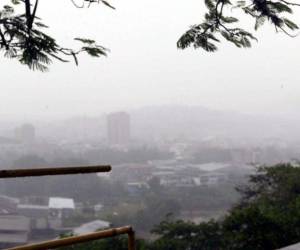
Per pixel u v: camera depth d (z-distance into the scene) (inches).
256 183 626.8
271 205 544.7
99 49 148.4
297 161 665.0
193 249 485.4
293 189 561.9
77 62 146.3
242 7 165.0
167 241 482.3
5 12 140.9
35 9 141.5
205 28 167.8
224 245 429.4
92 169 101.6
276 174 597.3
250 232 387.2
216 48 169.8
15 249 96.5
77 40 145.2
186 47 169.9
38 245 98.8
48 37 142.6
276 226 385.7
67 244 103.2
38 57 143.4
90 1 146.8
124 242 359.9
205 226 484.7
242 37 167.6
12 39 141.4
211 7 166.7
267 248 381.1
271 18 161.5
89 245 356.5
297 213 404.2
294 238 378.6
